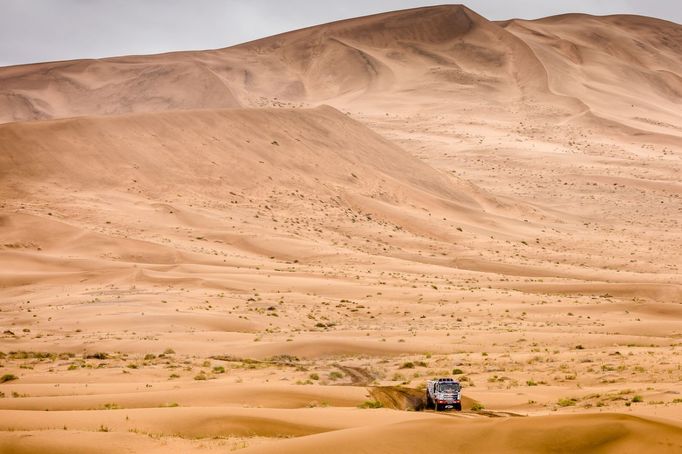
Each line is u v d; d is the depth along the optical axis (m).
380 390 30.27
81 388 30.95
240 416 21.39
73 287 74.19
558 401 28.09
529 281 87.44
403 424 16.33
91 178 115.88
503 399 29.16
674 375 33.81
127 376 36.00
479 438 15.43
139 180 118.12
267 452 15.30
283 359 44.41
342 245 106.50
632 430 15.12
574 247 121.75
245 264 88.12
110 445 17.58
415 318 65.50
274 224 111.12
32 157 116.00
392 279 84.12
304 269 87.75
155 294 69.12
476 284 85.00
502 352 46.50
